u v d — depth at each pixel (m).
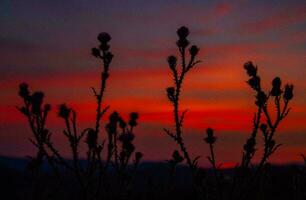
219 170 4.34
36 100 3.87
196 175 4.42
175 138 4.57
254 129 4.34
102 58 4.63
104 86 4.37
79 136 3.79
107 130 4.21
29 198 3.80
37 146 3.83
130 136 4.36
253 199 4.29
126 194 4.18
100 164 3.82
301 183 4.93
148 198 4.82
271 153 4.15
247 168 4.18
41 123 3.88
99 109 4.15
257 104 4.39
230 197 4.12
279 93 4.35
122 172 4.18
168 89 4.89
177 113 4.70
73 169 3.76
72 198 3.79
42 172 3.95
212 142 4.81
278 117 4.29
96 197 3.76
